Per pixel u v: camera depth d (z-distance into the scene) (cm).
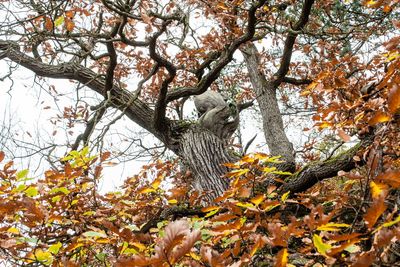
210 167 475
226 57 494
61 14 392
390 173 119
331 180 412
